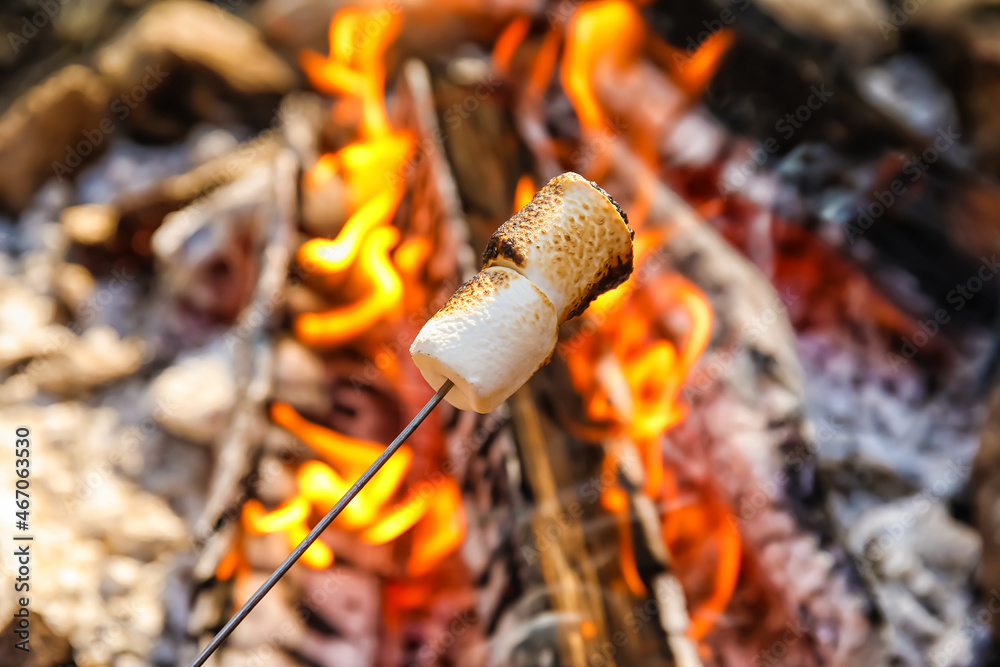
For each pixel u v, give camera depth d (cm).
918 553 49
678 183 65
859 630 40
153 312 57
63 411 52
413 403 44
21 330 56
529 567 36
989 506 46
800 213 62
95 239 60
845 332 61
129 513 47
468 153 47
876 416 57
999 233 61
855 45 74
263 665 37
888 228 64
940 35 73
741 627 41
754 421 43
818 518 42
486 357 27
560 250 28
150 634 42
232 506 39
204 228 54
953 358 60
